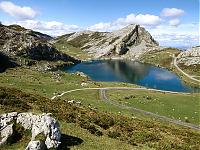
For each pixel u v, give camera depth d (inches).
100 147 1434.5
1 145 1193.4
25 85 5280.5
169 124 3565.5
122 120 2308.1
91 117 2033.7
